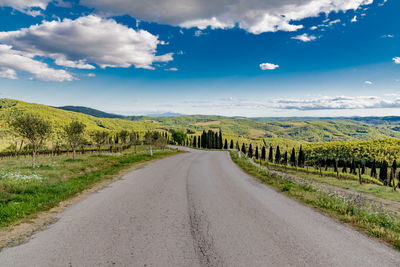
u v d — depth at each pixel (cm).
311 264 351
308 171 3662
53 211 614
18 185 816
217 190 935
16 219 540
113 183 1039
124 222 529
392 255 392
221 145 12238
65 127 2147
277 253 386
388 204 1209
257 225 526
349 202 754
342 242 442
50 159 1970
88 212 605
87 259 353
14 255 365
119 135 4041
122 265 336
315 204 743
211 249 395
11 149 3353
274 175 1388
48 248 391
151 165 1831
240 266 339
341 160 9025
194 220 552
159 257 362
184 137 12244
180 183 1073
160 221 539
